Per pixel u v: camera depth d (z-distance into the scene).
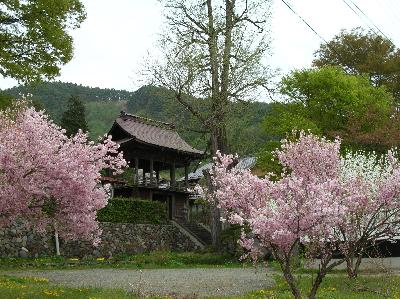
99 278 17.16
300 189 8.77
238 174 10.91
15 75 20.30
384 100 32.81
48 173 11.98
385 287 13.43
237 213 10.14
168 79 29.42
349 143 28.58
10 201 11.84
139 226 32.16
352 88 31.78
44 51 21.09
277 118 32.81
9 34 20.55
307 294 12.30
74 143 13.45
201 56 29.06
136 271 21.06
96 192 13.46
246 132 32.16
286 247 9.30
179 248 34.78
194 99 29.44
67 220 12.98
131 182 37.66
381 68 41.59
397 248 24.84
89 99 117.94
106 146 13.32
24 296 10.57
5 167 11.39
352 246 13.12
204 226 38.19
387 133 26.98
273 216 8.95
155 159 38.84
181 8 29.58
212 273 20.44
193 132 30.66
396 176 11.14
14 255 24.41
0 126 13.14
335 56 44.47
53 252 26.11
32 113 12.86
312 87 32.59
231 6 29.48
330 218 8.61
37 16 20.31
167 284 15.77
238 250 27.53
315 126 30.20
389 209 12.27
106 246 29.25
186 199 41.66
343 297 11.79
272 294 12.41
